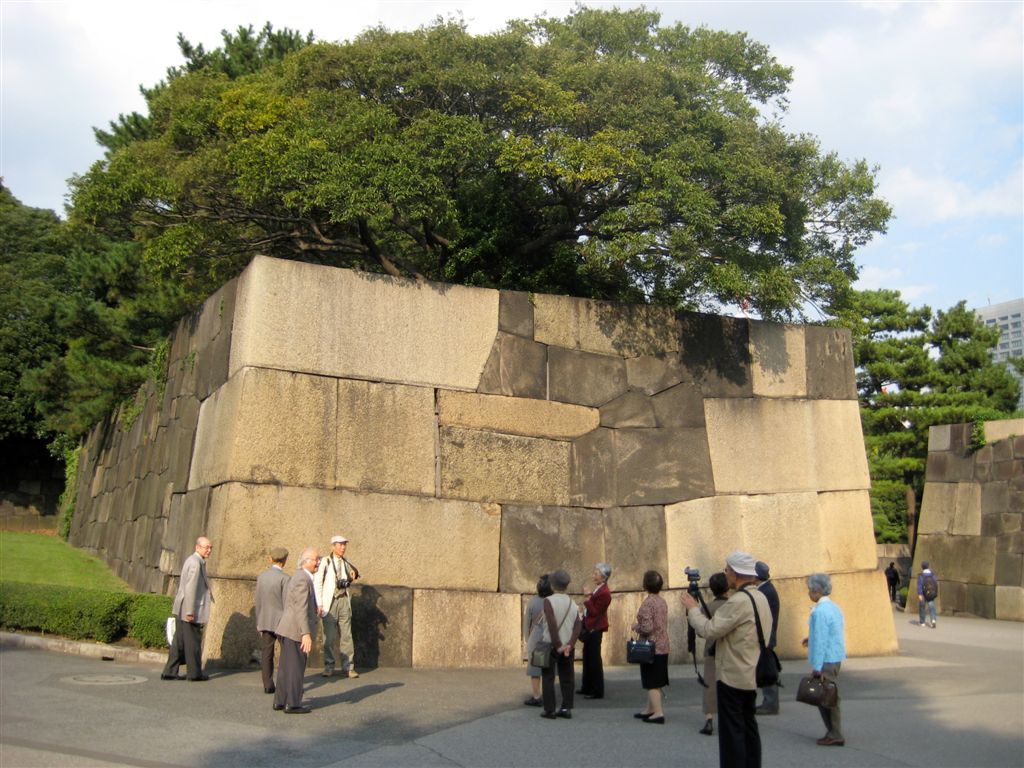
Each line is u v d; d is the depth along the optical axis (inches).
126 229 860.0
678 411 679.1
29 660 500.7
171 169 783.1
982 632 1005.2
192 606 466.9
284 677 403.2
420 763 330.3
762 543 683.4
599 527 634.8
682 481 666.8
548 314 653.9
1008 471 1230.9
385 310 596.4
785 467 705.6
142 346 1056.8
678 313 699.4
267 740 350.9
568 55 773.9
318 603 496.7
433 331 610.5
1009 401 1622.8
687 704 481.1
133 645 542.0
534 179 746.2
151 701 408.2
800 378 730.8
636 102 717.3
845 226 767.1
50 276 1445.6
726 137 724.7
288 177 667.4
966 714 475.5
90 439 1261.1
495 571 595.5
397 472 578.9
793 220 735.7
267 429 545.6
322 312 575.2
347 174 655.8
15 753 311.1
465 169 749.3
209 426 599.5
